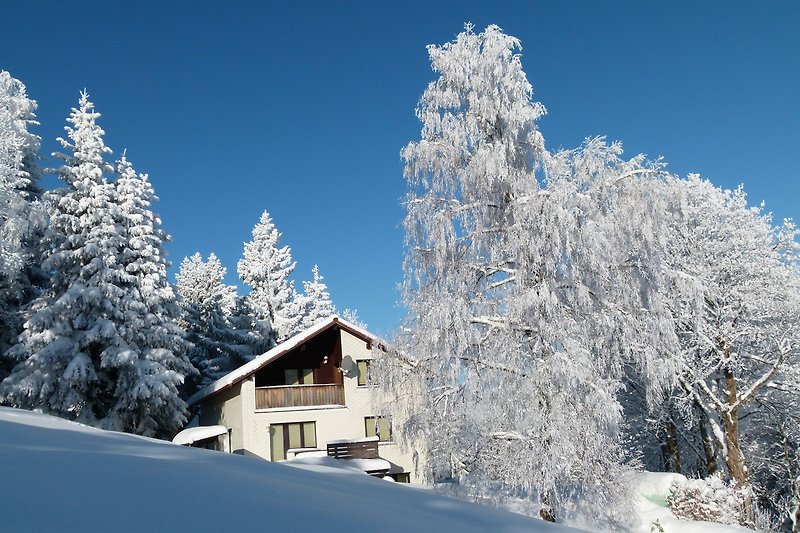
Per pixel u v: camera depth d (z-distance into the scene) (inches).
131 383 1080.2
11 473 161.6
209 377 1777.8
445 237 638.5
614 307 600.1
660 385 617.9
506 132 661.3
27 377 1021.8
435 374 628.7
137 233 1187.9
